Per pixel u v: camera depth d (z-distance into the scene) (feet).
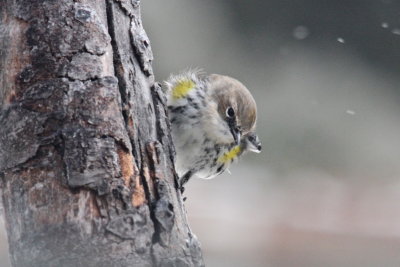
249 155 78.02
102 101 20.61
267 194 69.36
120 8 22.65
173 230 21.16
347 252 50.26
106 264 19.72
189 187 67.26
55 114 20.15
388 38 85.87
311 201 68.85
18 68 20.61
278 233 55.21
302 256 49.14
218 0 86.12
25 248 19.88
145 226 20.47
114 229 19.90
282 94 84.33
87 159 19.99
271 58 85.87
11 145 20.20
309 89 84.48
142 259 20.25
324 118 82.64
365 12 86.38
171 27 84.28
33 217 19.83
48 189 19.84
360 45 86.22
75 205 19.76
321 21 87.04
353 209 66.44
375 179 76.95
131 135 21.39
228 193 67.36
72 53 20.70
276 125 82.23
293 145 80.64
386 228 59.57
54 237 19.66
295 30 86.74
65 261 19.57
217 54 85.20
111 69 21.38
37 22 20.75
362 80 85.15
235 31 85.97
